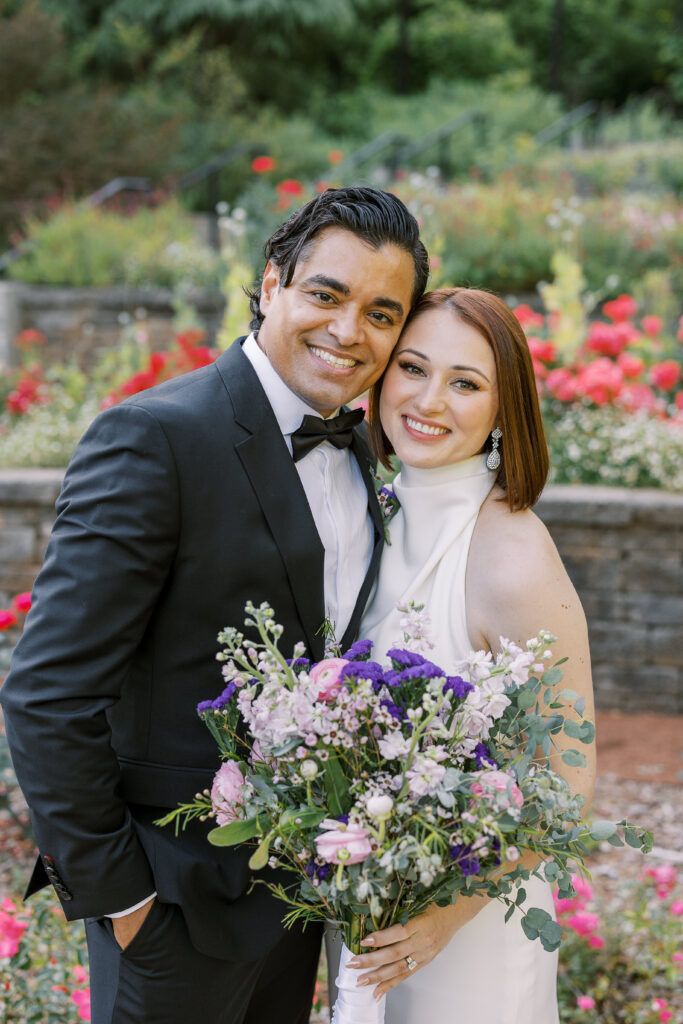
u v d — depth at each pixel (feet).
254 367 6.09
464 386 6.04
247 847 5.84
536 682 5.25
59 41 40.29
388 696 4.94
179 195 35.70
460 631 6.03
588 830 5.17
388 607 6.34
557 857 5.16
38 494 16.17
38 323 26.30
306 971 6.59
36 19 39.75
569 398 17.61
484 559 6.06
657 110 55.83
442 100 52.65
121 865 5.39
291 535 5.77
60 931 8.74
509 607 5.88
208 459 5.59
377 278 5.71
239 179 39.47
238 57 53.06
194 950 5.71
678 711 15.83
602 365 17.20
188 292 25.95
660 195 33.53
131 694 5.88
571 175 35.88
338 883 4.66
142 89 45.44
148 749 5.82
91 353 26.30
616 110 60.49
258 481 5.73
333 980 6.76
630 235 27.27
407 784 4.74
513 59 59.82
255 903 5.90
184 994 5.72
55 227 28.45
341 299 5.73
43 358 26.18
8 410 21.47
